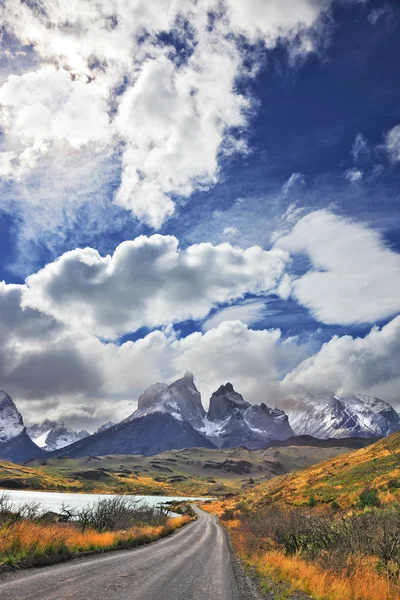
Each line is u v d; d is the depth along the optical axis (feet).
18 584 42.09
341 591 45.52
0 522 68.54
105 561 69.21
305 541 80.12
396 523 59.52
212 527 215.51
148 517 197.16
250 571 72.43
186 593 47.80
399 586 45.73
